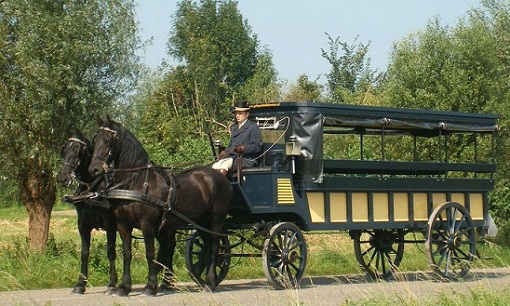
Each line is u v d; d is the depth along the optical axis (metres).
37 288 17.05
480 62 26.70
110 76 21.12
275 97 46.44
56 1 20.72
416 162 18.94
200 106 47.44
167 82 49.81
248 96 52.91
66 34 20.08
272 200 16.78
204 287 16.67
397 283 17.91
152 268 15.66
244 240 17.61
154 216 15.66
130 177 15.66
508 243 26.05
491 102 26.20
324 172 18.73
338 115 17.53
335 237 27.03
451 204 19.20
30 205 21.16
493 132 20.48
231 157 17.30
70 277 17.70
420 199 19.11
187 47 56.94
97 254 19.14
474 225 19.81
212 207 16.64
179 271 19.05
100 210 16.03
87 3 20.77
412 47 27.44
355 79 52.59
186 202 16.16
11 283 16.83
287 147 17.05
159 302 14.59
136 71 21.44
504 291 14.34
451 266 18.83
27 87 19.94
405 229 19.55
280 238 16.95
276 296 15.70
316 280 19.23
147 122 41.34
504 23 34.34
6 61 20.25
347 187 17.78
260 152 17.56
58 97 20.06
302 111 17.23
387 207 18.55
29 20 19.98
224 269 17.94
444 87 26.47
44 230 21.14
